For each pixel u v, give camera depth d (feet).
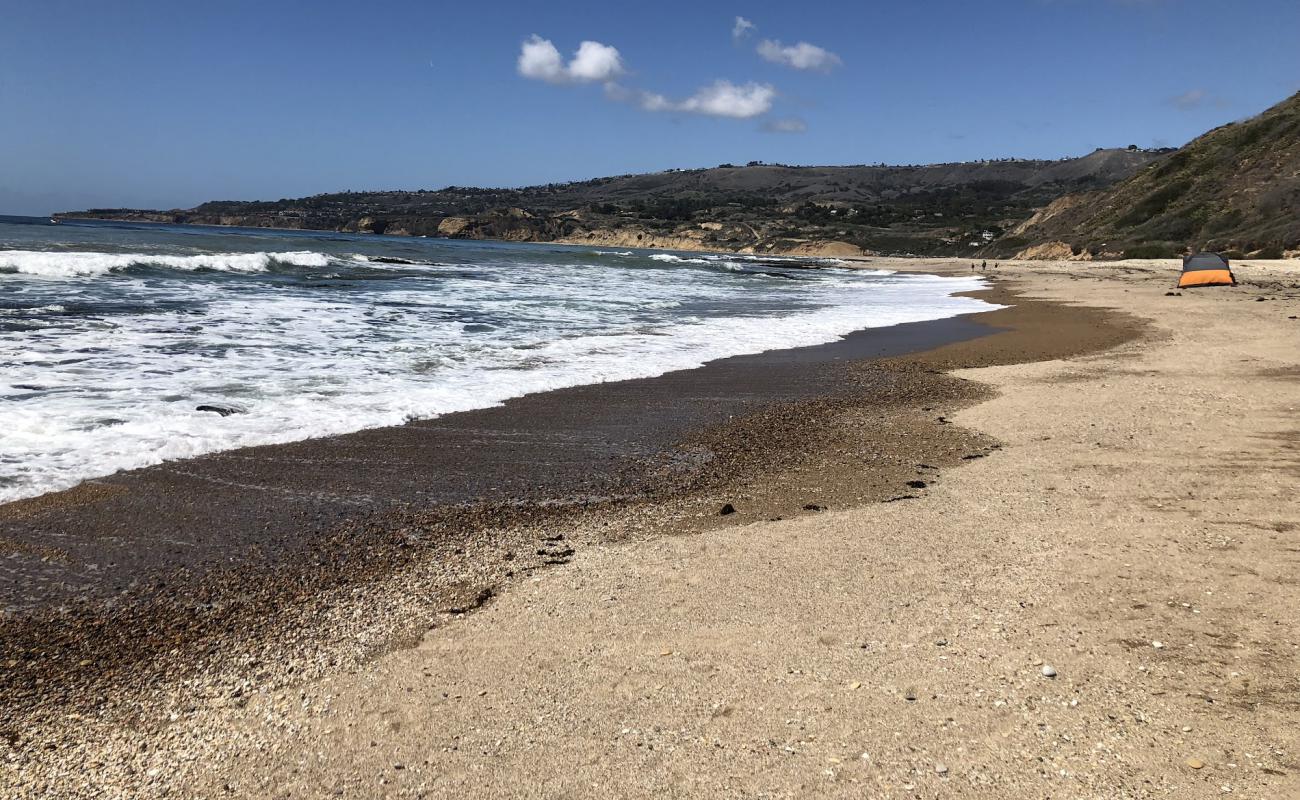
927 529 16.94
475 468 22.06
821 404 31.60
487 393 30.89
